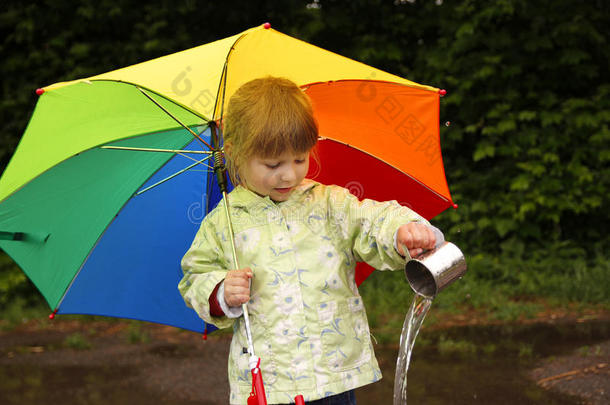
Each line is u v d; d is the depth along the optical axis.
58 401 4.53
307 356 1.91
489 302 6.85
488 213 7.90
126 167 2.26
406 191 2.44
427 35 8.71
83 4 8.31
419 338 5.80
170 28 8.58
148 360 5.57
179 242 2.43
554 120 7.69
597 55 7.97
